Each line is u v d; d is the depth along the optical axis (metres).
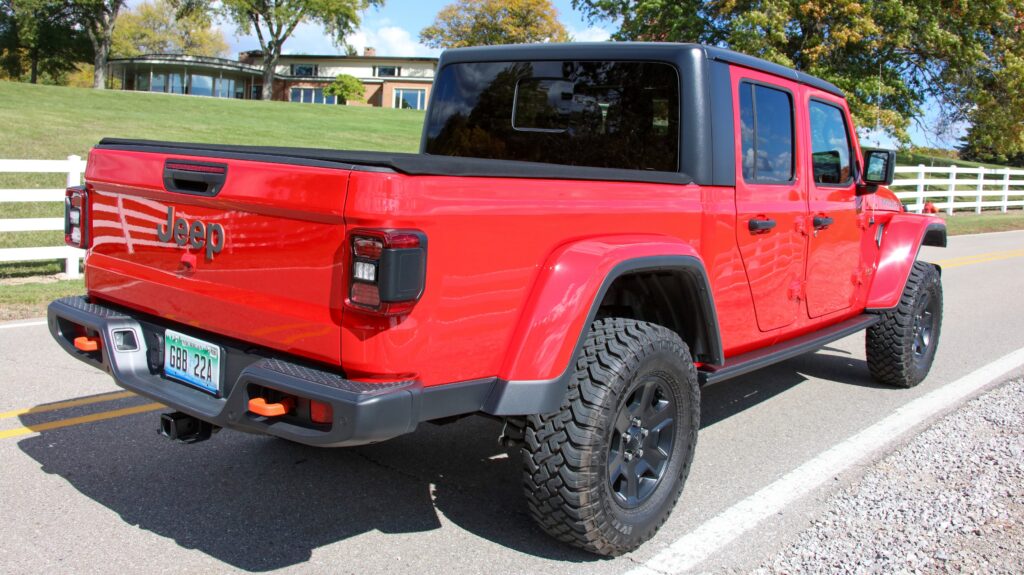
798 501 3.87
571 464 2.99
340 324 2.64
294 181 2.68
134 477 3.89
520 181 2.91
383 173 2.52
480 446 4.48
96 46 65.31
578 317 2.99
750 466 4.32
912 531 3.51
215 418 2.89
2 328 6.67
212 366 3.10
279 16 65.44
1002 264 13.69
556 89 4.33
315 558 3.19
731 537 3.47
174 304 3.19
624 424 3.21
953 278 11.90
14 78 75.88
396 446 4.45
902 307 5.66
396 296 2.53
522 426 3.15
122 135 22.20
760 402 5.55
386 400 2.56
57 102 31.28
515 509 3.70
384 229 2.52
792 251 4.45
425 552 3.27
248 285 2.90
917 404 5.55
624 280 3.67
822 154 4.80
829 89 4.85
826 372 6.41
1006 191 27.16
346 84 68.81
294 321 2.77
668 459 3.45
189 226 3.08
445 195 2.65
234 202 2.88
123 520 3.45
